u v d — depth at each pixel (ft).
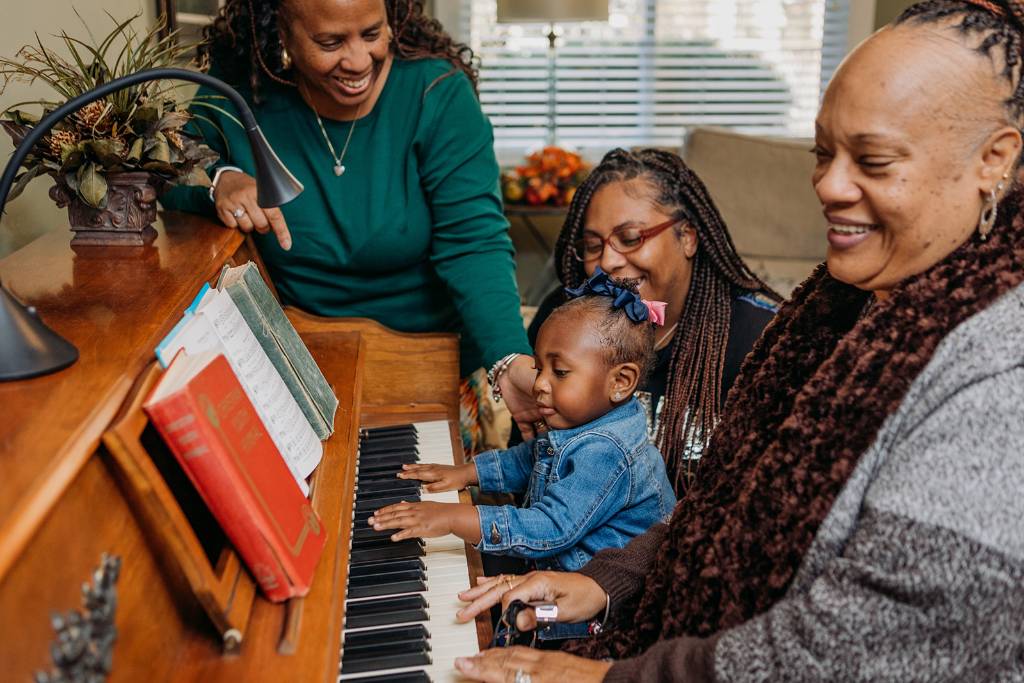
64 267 5.13
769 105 18.04
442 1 17.39
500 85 17.81
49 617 2.61
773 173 13.93
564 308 5.62
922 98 3.06
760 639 3.17
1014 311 3.01
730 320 6.57
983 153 3.12
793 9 17.54
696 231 6.50
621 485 5.42
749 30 17.66
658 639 4.27
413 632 4.28
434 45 7.27
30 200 6.86
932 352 3.15
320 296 7.56
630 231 6.36
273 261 7.41
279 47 6.82
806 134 18.11
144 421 3.28
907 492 2.84
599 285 5.69
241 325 4.66
